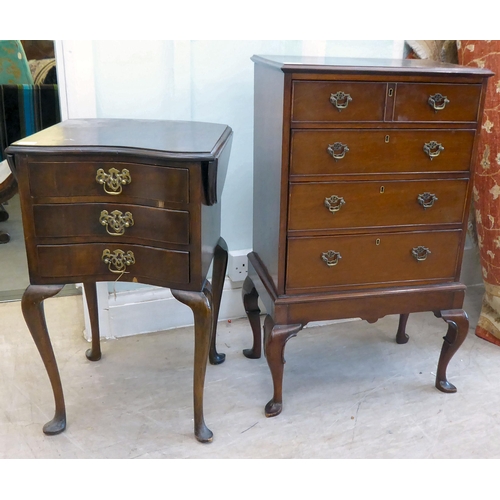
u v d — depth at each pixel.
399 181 1.55
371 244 1.60
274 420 1.67
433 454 1.54
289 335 1.62
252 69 2.00
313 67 1.38
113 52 1.83
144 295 2.13
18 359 1.96
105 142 1.34
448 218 1.63
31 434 1.59
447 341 1.77
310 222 1.54
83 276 1.42
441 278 1.70
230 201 2.15
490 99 1.96
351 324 2.29
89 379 1.86
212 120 2.02
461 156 1.57
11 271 2.69
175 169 1.29
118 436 1.59
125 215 1.36
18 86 3.02
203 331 1.44
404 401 1.78
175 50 1.88
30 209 1.33
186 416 1.68
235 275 2.21
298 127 1.43
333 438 1.60
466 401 1.78
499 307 2.13
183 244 1.36
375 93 1.45
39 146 1.29
